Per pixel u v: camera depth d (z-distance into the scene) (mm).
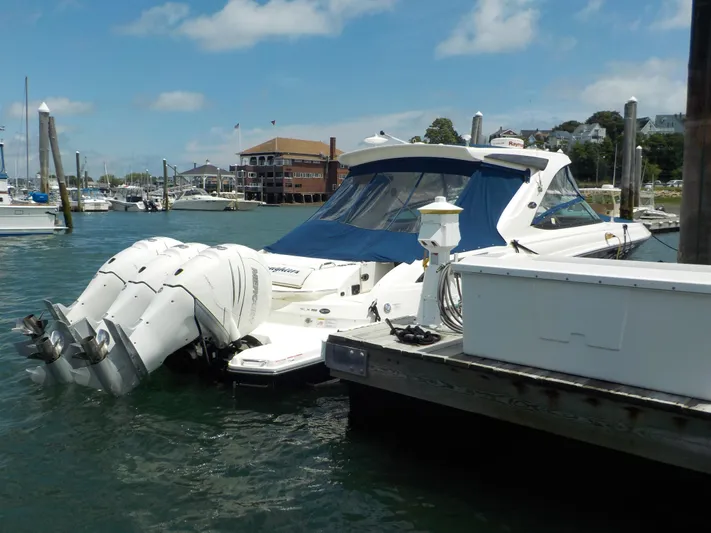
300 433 4848
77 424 4938
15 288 12273
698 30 6055
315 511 3814
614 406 3439
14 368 6395
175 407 5254
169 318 5172
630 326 3436
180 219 47406
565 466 4109
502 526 3652
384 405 4867
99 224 38906
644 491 3820
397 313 6102
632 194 21781
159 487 4078
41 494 3992
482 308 4012
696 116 6172
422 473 4254
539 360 3799
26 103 35625
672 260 17000
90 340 5109
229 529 3639
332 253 6816
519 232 7059
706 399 3236
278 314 6004
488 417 4410
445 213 4750
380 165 7641
